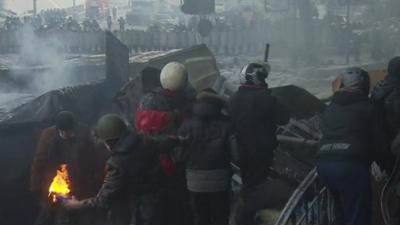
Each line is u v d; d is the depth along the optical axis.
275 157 7.32
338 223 5.12
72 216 6.32
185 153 5.55
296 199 4.71
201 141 5.61
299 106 8.50
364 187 4.77
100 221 6.36
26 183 7.39
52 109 7.90
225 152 5.69
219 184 5.64
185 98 5.95
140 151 5.04
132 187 5.07
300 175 7.17
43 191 6.34
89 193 6.39
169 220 5.45
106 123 4.96
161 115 5.69
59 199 5.47
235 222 6.47
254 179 6.46
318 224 5.30
